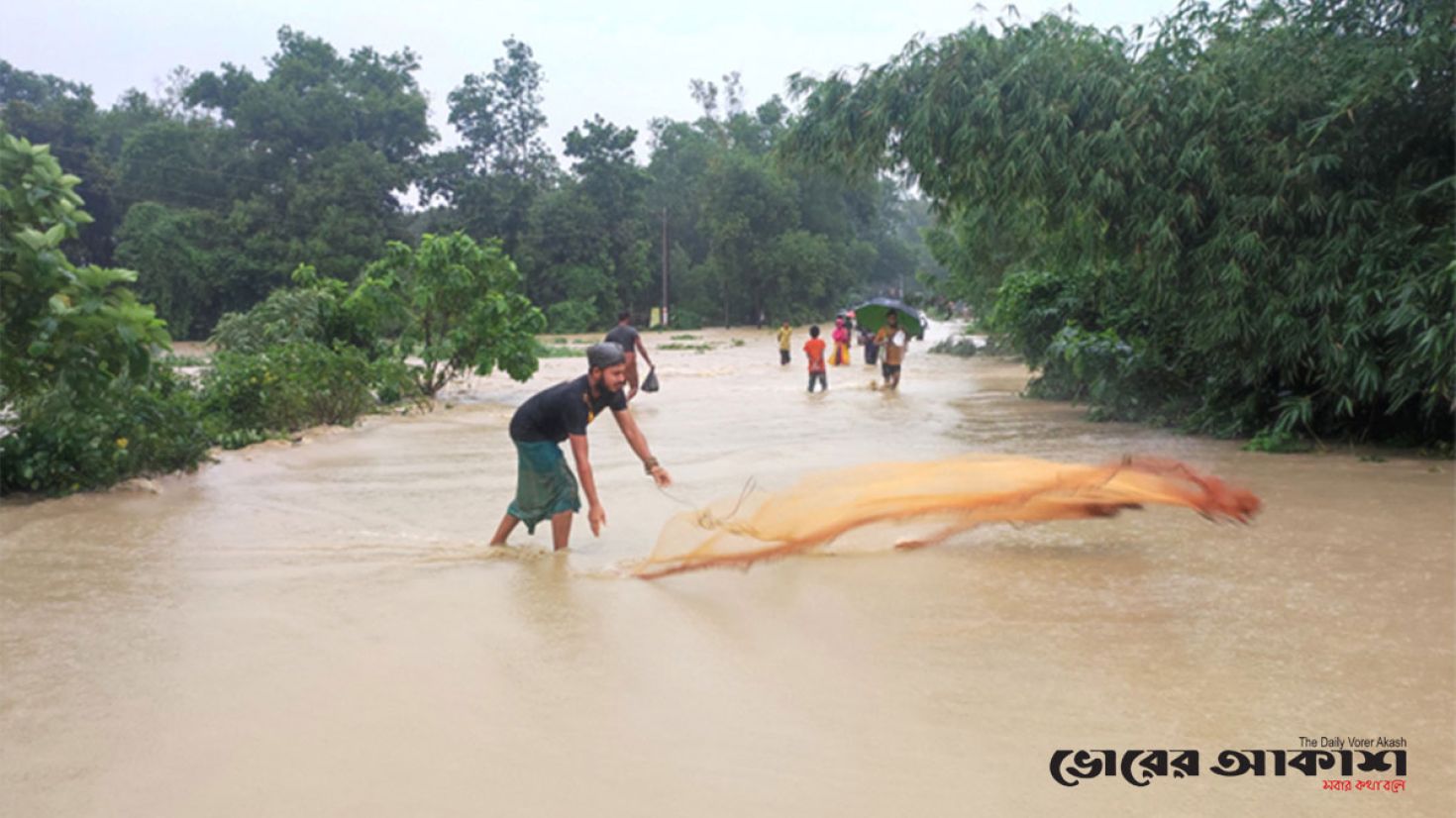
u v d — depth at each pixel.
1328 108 10.71
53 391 9.66
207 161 60.66
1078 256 12.93
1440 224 10.41
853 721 4.05
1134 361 13.73
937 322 72.38
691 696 4.31
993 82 11.78
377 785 3.55
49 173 8.88
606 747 3.84
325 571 6.44
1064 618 5.29
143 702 4.33
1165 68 11.59
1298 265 10.75
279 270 55.06
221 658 4.87
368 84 64.00
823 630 5.14
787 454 11.39
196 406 11.91
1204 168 11.06
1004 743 3.85
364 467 10.75
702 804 3.40
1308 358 11.08
